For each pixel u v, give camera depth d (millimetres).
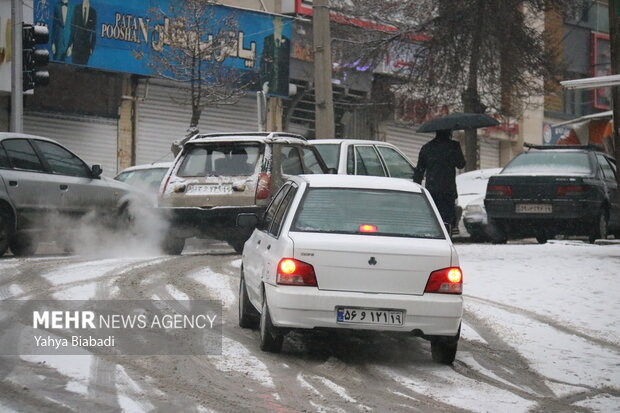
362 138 65000
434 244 15391
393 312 14984
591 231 33906
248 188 28234
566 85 26641
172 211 28500
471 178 39781
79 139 49594
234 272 24422
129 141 51906
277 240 15688
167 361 14734
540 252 29406
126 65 49812
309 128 62031
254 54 55312
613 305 21844
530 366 16281
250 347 16250
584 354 17453
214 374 14062
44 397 12180
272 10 59250
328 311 14891
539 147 37906
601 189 33938
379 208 15977
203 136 29734
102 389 12727
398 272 15047
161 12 50250
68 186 28125
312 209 15852
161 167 36719
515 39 58625
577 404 13680
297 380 13969
